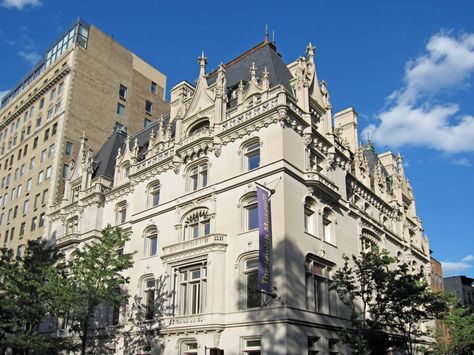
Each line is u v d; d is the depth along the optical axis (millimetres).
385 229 50812
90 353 43094
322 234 38094
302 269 34000
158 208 43812
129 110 79000
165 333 36938
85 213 52844
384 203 53188
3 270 39469
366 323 36375
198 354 34250
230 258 35750
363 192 48969
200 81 45125
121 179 51219
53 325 49781
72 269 36812
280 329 30844
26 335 36969
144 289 42188
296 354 30766
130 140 58312
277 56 46594
